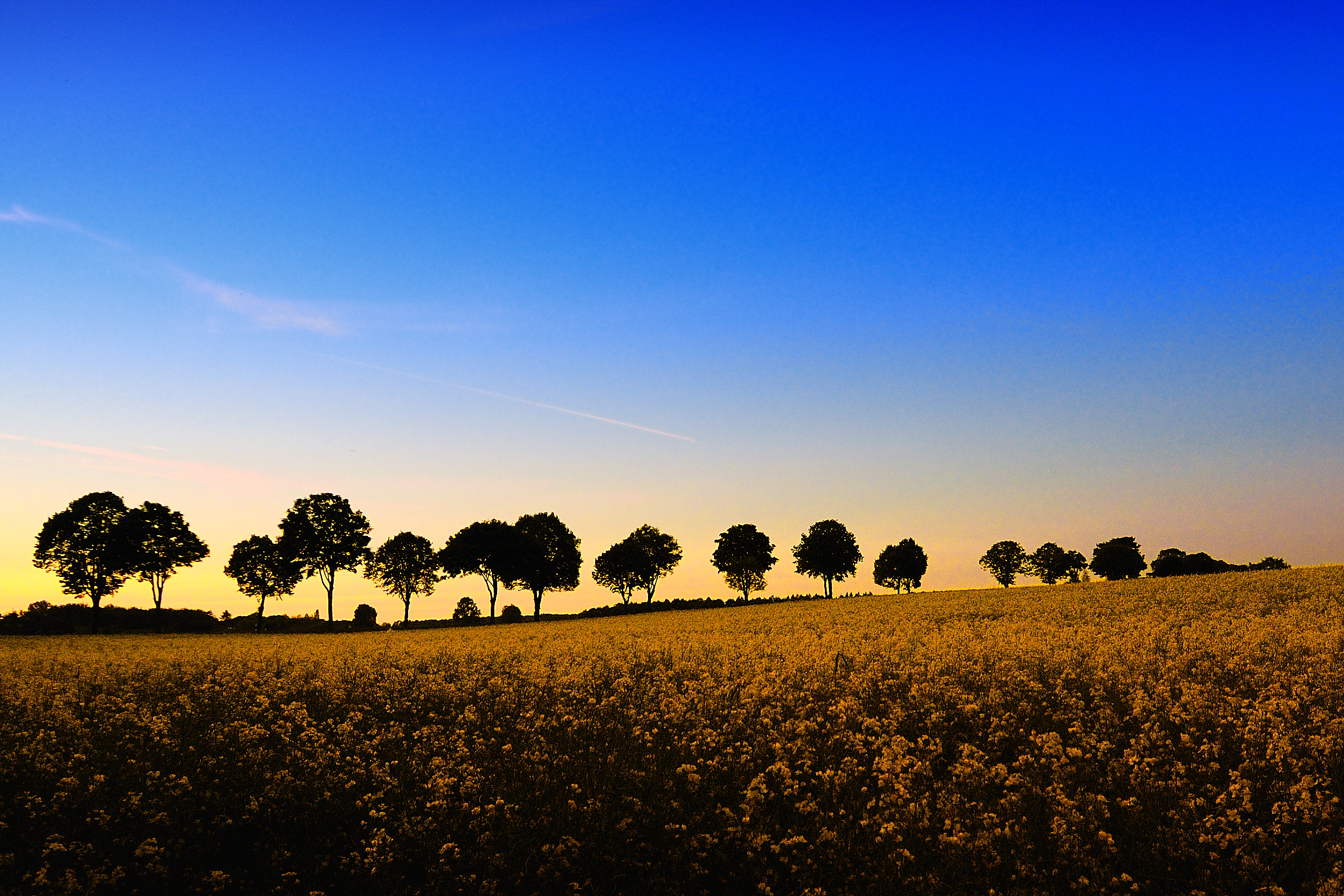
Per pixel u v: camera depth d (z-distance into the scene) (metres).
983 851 10.12
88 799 12.36
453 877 10.30
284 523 83.25
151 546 78.00
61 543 75.00
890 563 110.44
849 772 13.02
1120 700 16.61
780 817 11.78
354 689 20.69
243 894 10.23
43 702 19.31
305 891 10.26
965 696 17.20
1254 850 9.94
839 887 9.91
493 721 17.08
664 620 54.03
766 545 109.81
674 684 19.88
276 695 19.75
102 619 75.62
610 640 31.91
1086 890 9.36
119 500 77.56
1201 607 33.88
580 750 14.73
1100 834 10.22
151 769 13.62
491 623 81.81
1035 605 40.72
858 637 28.88
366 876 10.46
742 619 46.03
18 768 13.62
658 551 105.19
